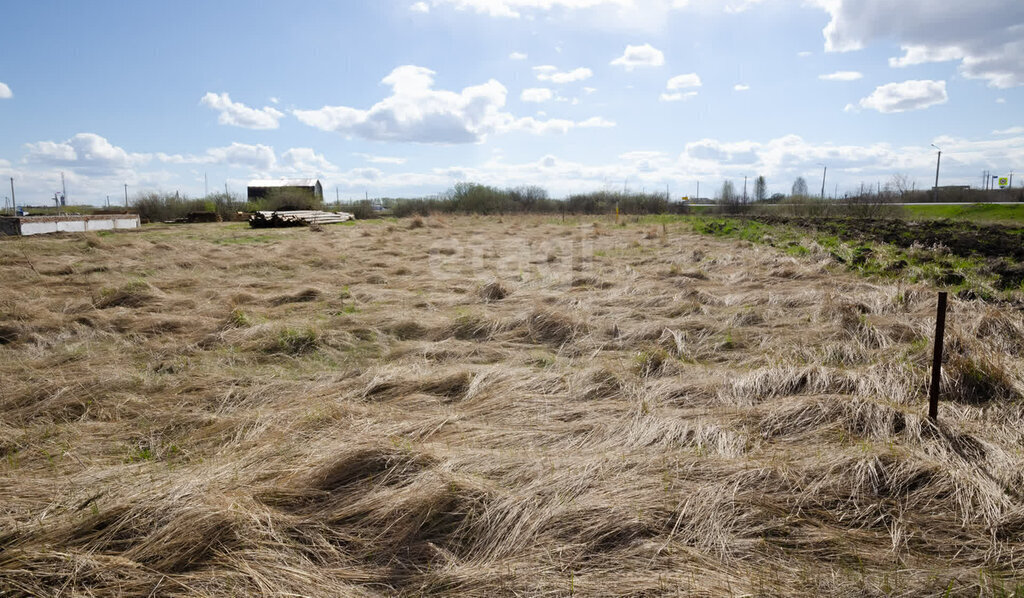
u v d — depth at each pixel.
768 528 2.69
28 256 11.67
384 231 19.72
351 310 7.75
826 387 4.42
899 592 2.27
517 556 2.52
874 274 9.73
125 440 3.79
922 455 3.26
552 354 5.89
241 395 4.56
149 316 6.80
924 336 5.79
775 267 10.71
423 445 3.47
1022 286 8.20
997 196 47.50
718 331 6.43
